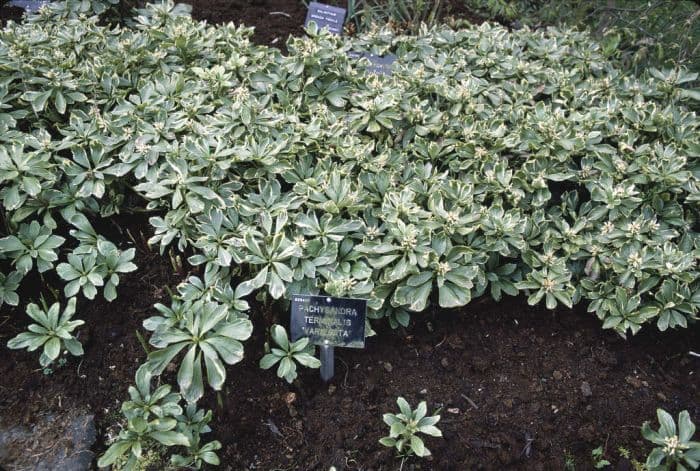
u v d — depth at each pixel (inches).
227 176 118.4
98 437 98.4
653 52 177.5
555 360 113.2
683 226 120.9
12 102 129.0
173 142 119.0
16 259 105.4
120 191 120.9
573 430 104.0
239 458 97.7
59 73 126.3
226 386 104.4
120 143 117.4
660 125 137.3
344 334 99.0
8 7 178.1
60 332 97.7
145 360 106.9
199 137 115.9
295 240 105.0
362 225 109.3
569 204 124.7
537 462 100.0
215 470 95.7
